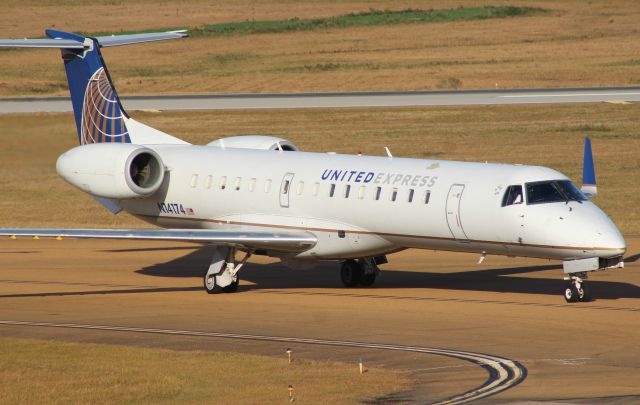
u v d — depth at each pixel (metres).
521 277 115.88
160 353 77.12
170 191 121.00
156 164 119.19
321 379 67.81
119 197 116.88
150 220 124.62
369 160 109.88
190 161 121.12
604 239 91.75
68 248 148.12
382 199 103.94
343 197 106.75
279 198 111.81
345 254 107.88
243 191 114.81
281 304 100.56
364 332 84.94
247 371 70.75
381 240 105.31
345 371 70.12
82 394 64.94
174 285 115.38
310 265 113.25
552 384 64.81
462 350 76.88
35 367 72.94
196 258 137.62
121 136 129.75
